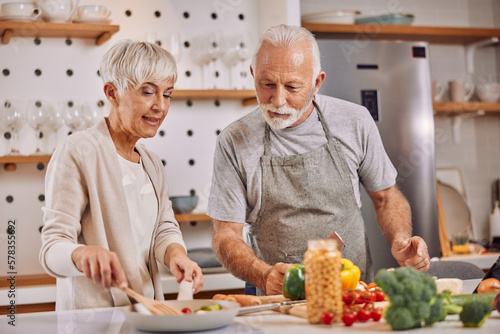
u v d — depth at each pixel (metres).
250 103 3.22
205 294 2.93
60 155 1.65
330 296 1.24
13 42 2.97
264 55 1.81
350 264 1.49
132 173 1.76
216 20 3.31
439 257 3.28
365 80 3.21
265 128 2.04
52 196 1.62
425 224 3.26
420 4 3.95
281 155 2.02
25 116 2.89
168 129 3.21
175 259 1.64
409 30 3.54
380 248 3.14
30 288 2.69
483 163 4.00
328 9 3.76
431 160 3.29
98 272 1.41
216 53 3.10
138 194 1.77
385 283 1.17
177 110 3.23
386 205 2.12
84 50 3.07
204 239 3.25
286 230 2.02
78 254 1.44
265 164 2.01
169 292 2.80
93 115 2.86
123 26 3.16
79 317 1.42
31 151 2.99
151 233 1.79
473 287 1.74
